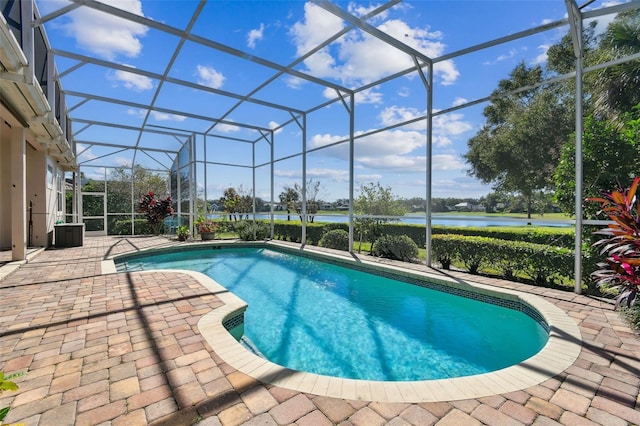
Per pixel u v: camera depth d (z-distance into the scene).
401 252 6.61
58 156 8.70
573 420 1.73
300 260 8.26
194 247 9.62
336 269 7.19
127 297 3.96
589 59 4.25
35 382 2.07
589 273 4.02
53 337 2.77
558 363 2.33
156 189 15.02
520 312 3.90
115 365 2.30
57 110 6.57
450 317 4.44
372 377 3.00
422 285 5.23
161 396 1.94
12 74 3.71
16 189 5.93
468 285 4.55
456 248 5.61
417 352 3.46
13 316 3.27
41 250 7.63
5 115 5.22
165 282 4.72
